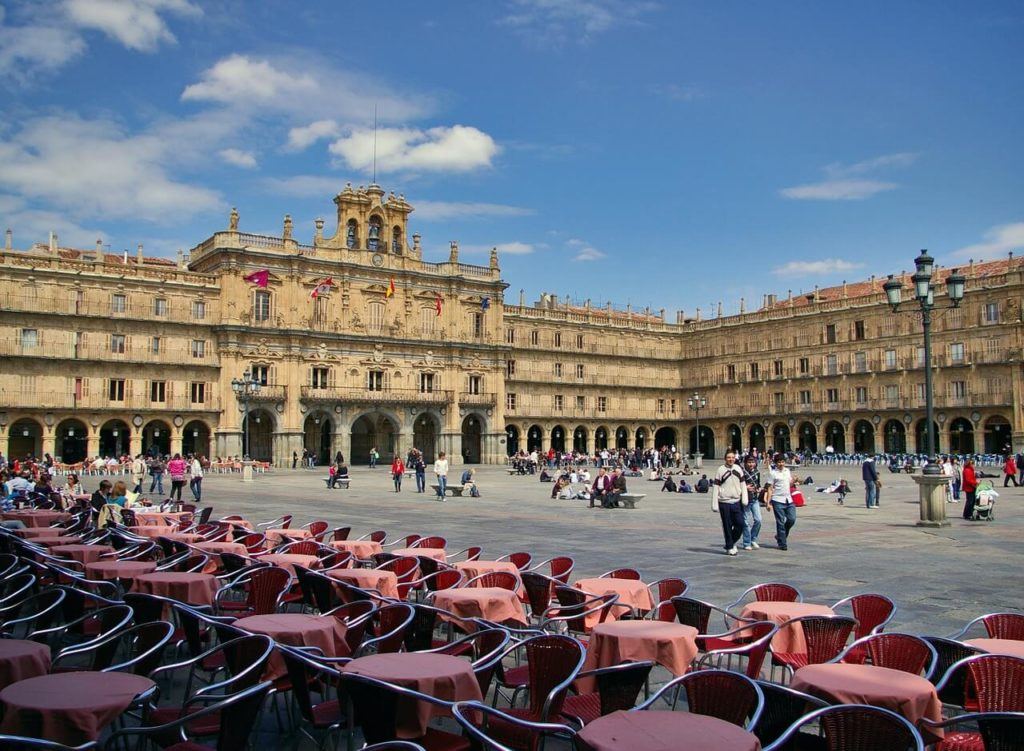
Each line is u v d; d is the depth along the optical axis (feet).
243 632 32.94
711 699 25.98
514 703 35.83
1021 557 73.00
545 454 315.78
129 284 264.72
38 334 250.37
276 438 281.74
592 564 69.51
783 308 360.28
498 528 97.66
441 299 322.55
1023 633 35.14
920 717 26.73
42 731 24.93
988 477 205.67
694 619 38.55
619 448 395.34
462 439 344.49
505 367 349.41
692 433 401.08
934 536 88.79
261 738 34.35
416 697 25.70
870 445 337.52
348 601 43.93
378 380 304.91
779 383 359.46
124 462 239.91
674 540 86.28
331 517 110.83
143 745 31.35
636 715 24.11
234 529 72.69
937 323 310.65
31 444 265.75
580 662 28.66
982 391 297.53
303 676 31.01
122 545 64.54
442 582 48.67
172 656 44.19
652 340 398.01
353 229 306.76
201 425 283.79
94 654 37.63
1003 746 24.07
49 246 282.15
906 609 51.39
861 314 333.42
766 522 105.40
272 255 282.77
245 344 277.64
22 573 44.24
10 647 30.76
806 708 26.78
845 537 88.02
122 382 262.06
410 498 148.87
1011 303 291.79
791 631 37.45
